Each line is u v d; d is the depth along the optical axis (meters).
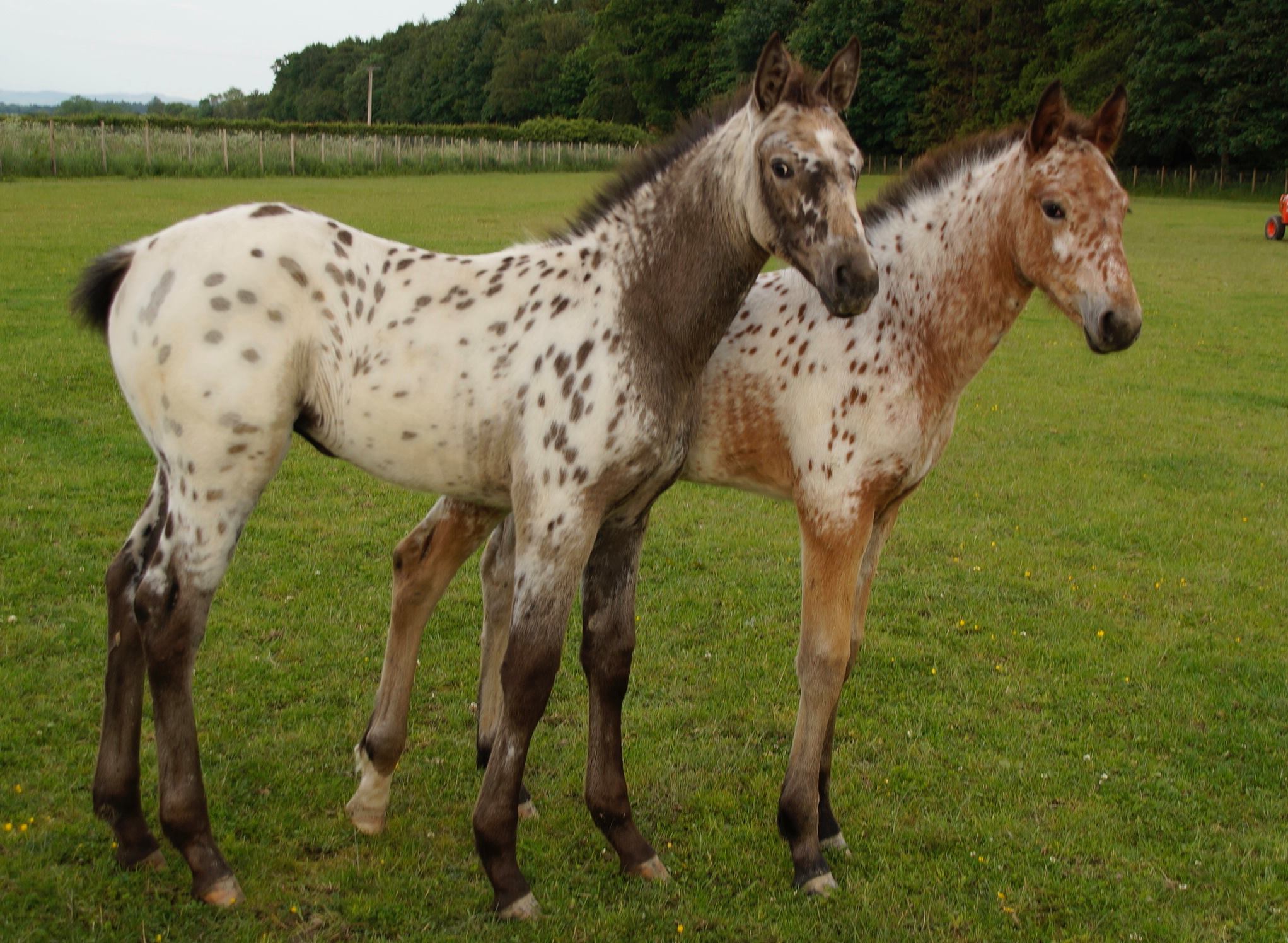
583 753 4.36
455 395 3.22
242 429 3.09
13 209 19.95
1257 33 37.47
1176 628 5.78
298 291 3.16
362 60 108.81
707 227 3.25
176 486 3.15
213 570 3.17
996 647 5.47
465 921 3.26
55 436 7.69
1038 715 4.80
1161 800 4.15
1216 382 11.52
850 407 3.56
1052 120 3.37
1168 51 39.44
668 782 4.17
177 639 3.13
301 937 3.15
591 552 3.39
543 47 80.31
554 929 3.24
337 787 3.96
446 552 3.67
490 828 3.26
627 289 3.27
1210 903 3.55
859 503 3.57
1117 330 3.29
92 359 9.62
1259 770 4.39
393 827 3.76
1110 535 7.13
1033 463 8.66
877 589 6.15
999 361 12.35
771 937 3.30
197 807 3.21
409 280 3.31
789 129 3.03
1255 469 8.65
